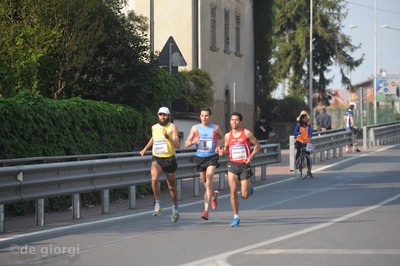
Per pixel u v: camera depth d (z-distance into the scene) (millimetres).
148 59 25625
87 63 24141
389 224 16047
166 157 17312
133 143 23641
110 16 25469
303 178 28172
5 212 18016
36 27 23094
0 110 17844
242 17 58188
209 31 51719
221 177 25094
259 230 15500
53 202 19609
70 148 20359
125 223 17141
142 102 24688
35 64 22734
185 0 49375
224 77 54375
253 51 61281
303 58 81438
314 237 14375
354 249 12961
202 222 17047
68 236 15109
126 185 19891
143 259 12320
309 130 28484
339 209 18797
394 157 37312
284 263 11719
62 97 23250
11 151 18203
